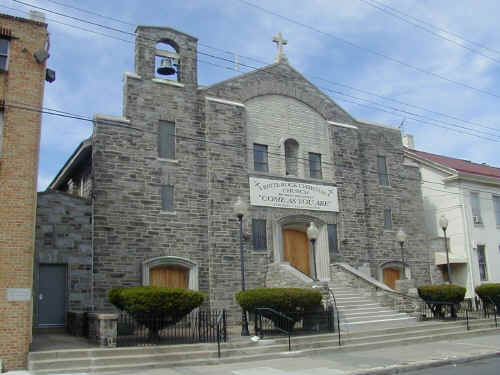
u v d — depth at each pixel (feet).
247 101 80.02
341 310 67.31
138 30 72.74
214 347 50.26
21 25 51.06
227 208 72.95
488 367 45.85
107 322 48.24
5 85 48.93
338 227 83.71
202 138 74.13
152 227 67.36
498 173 119.55
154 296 50.11
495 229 106.52
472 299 95.71
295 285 66.64
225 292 69.92
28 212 47.14
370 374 43.21
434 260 95.61
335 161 85.97
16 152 47.78
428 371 44.65
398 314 69.26
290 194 79.41
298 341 54.80
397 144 97.25
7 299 44.50
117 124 67.77
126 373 42.70
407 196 95.50
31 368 42.50
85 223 63.67
